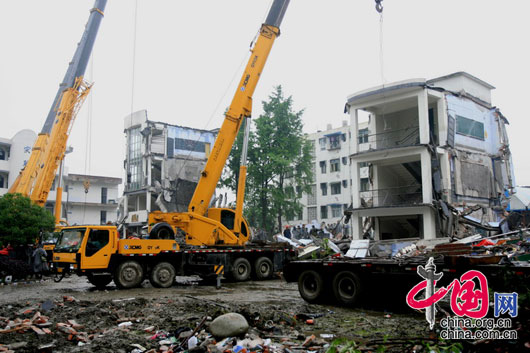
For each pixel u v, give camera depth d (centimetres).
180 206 3831
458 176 2422
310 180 3806
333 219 4656
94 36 2514
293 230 3425
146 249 1475
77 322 826
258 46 1772
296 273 1216
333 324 848
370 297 1056
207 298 1220
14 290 1420
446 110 2420
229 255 1709
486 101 2852
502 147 2822
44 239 2022
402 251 1903
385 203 2511
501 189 2742
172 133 3938
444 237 2019
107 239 1411
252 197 3612
